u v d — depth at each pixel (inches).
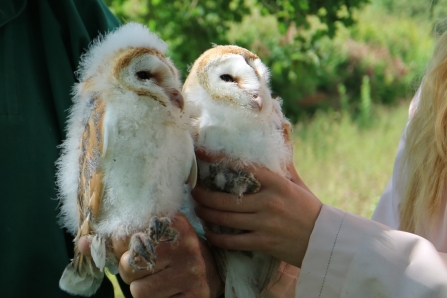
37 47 76.7
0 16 72.1
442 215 68.2
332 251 61.2
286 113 362.0
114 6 239.3
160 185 63.6
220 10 260.7
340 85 386.0
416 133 72.5
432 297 56.8
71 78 76.3
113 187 62.6
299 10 225.0
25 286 69.0
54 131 74.2
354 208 213.3
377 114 344.8
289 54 318.7
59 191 71.6
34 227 69.7
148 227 61.3
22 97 72.0
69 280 66.9
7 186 68.8
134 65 65.0
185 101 69.7
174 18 257.1
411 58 432.8
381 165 255.6
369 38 463.2
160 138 63.7
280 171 70.7
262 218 63.5
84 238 63.9
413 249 60.4
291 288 73.8
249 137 69.8
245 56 80.5
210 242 67.6
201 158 69.4
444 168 67.9
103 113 63.4
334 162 263.4
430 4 88.4
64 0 78.4
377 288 59.3
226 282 71.2
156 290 62.5
